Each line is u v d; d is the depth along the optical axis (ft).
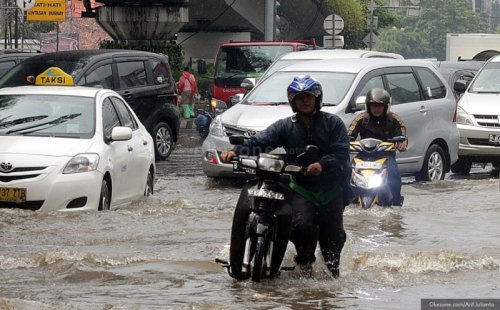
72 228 76.69
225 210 87.30
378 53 138.00
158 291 56.24
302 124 59.26
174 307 51.98
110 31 245.04
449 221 83.76
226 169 111.86
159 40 243.40
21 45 266.77
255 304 53.26
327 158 57.93
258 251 55.88
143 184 95.61
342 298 55.01
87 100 90.63
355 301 54.29
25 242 71.26
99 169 83.71
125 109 96.43
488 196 102.37
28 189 81.00
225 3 360.69
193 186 112.37
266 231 55.98
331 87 113.39
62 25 409.69
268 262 56.85
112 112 92.73
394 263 63.93
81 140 85.66
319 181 58.90
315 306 53.01
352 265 63.87
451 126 123.03
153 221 80.38
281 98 114.62
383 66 117.19
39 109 89.45
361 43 439.63
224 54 207.10
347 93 112.16
